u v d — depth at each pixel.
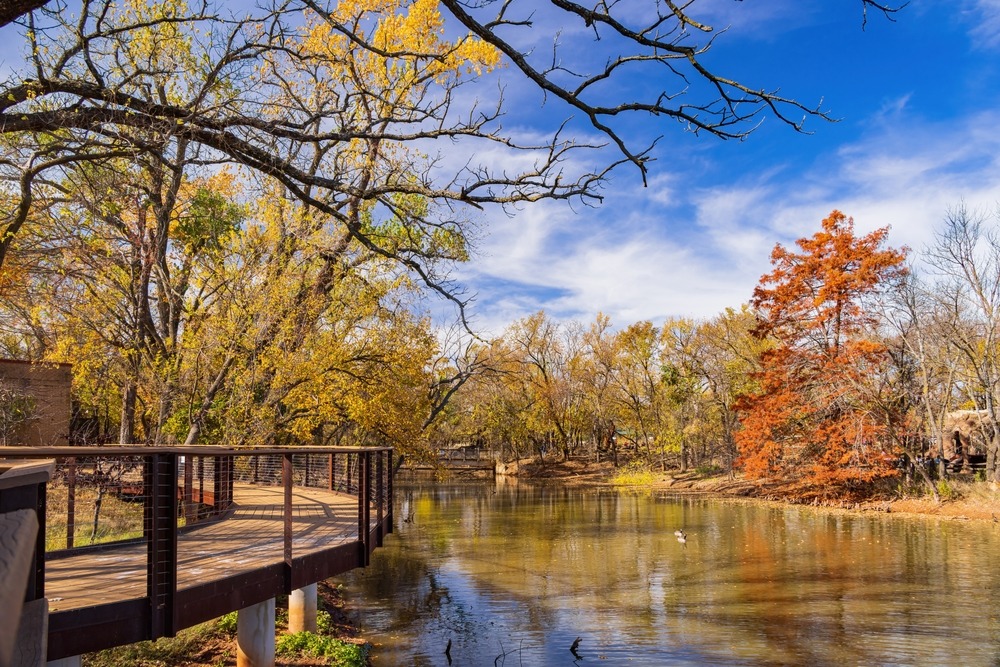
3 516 1.37
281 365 17.55
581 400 63.47
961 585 17.09
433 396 24.00
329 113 9.30
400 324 20.23
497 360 27.12
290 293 18.12
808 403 36.00
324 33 11.67
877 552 21.52
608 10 5.76
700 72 5.90
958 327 33.47
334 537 9.28
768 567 19.44
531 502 38.31
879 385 35.09
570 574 18.56
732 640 12.86
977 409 36.16
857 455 33.41
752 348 47.62
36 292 15.63
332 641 10.99
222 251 18.05
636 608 15.10
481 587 17.06
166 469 5.80
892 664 11.54
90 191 10.90
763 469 38.50
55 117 7.84
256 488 17.86
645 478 51.53
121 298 17.84
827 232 35.97
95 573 6.67
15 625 0.80
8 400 19.72
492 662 11.53
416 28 13.59
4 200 10.83
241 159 8.55
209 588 6.20
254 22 8.88
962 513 29.41
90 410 26.02
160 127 8.55
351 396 19.61
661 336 54.34
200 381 18.19
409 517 29.47
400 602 15.58
